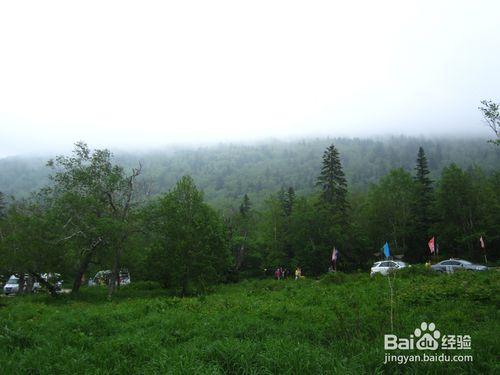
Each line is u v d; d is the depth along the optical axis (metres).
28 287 35.41
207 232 30.23
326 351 8.65
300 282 28.56
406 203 53.34
